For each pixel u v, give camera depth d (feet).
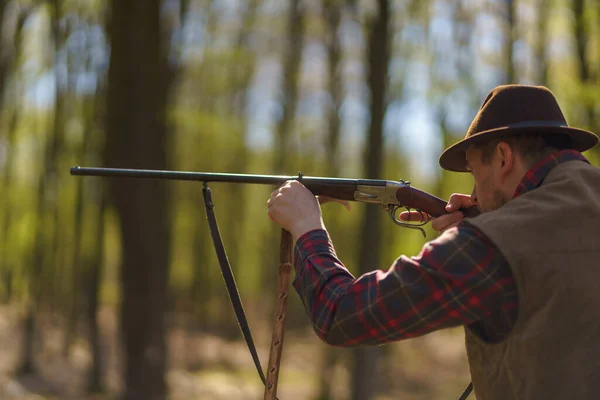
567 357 4.27
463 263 4.36
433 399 44.78
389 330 4.49
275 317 5.77
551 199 4.53
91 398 37.06
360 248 32.24
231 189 62.08
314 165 57.98
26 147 46.50
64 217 45.44
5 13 33.40
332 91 54.44
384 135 31.63
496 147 4.91
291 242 5.82
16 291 50.62
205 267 63.57
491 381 4.67
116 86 24.85
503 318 4.46
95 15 39.06
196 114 26.50
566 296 4.28
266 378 5.74
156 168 25.02
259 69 56.34
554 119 4.84
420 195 5.92
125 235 24.70
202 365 52.44
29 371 41.09
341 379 49.62
